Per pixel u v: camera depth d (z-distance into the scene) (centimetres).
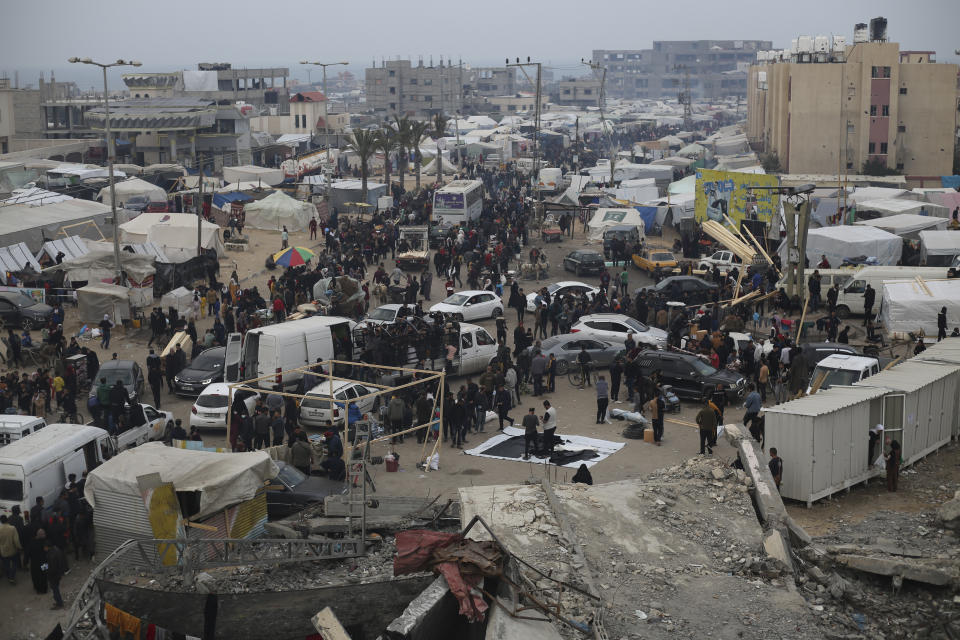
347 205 7656
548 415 2694
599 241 6300
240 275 5366
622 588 1733
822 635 1620
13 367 3609
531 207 7306
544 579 1700
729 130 15862
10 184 7281
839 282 4328
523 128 14562
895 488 2362
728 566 1839
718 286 4516
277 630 1644
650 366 3284
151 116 9812
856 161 10938
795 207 4331
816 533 2078
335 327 3403
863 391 2484
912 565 1791
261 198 7519
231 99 15138
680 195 7094
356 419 2877
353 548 1988
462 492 2066
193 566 1894
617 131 15338
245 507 2106
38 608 1903
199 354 3600
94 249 5022
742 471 2184
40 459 2158
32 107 11250
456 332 3453
